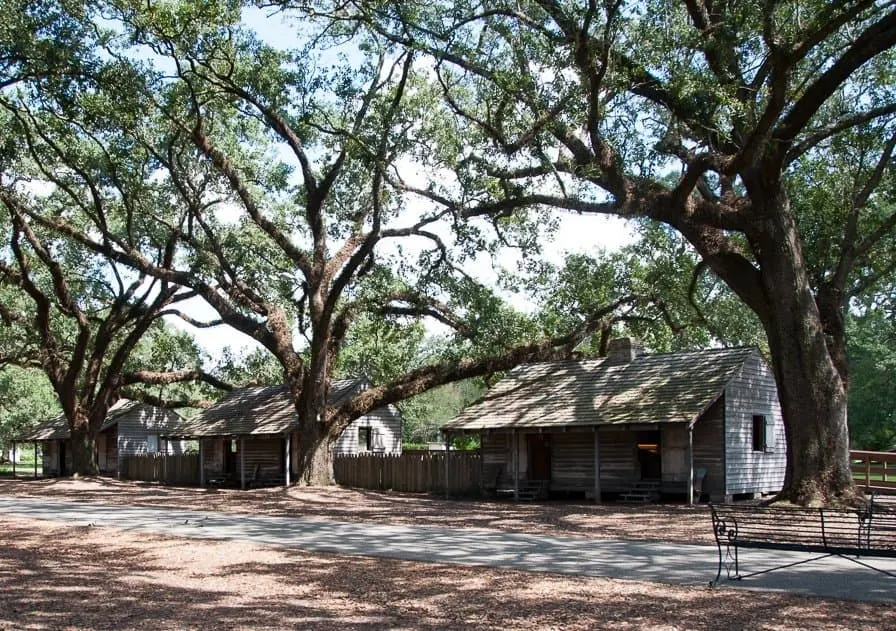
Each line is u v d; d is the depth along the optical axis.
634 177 24.28
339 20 26.61
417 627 8.95
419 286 34.44
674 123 25.22
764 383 30.30
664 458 28.52
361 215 36.00
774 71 19.53
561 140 24.75
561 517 22.11
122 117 29.17
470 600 10.44
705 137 23.98
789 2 19.45
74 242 41.50
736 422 28.23
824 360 22.77
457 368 35.28
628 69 22.41
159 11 26.00
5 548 15.84
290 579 12.15
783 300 23.09
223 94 31.69
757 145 20.80
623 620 9.16
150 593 11.02
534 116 24.16
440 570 12.88
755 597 10.36
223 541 16.88
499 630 8.80
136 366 52.25
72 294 44.44
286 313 38.91
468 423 31.50
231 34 28.50
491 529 19.03
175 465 44.44
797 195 27.58
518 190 27.27
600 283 37.00
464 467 32.81
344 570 12.98
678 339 40.28
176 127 31.89
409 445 72.25
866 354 52.91
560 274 37.44
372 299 35.66
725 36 20.64
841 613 9.40
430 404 75.25
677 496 29.12
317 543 16.45
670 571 12.48
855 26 22.77
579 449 30.48
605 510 24.36
